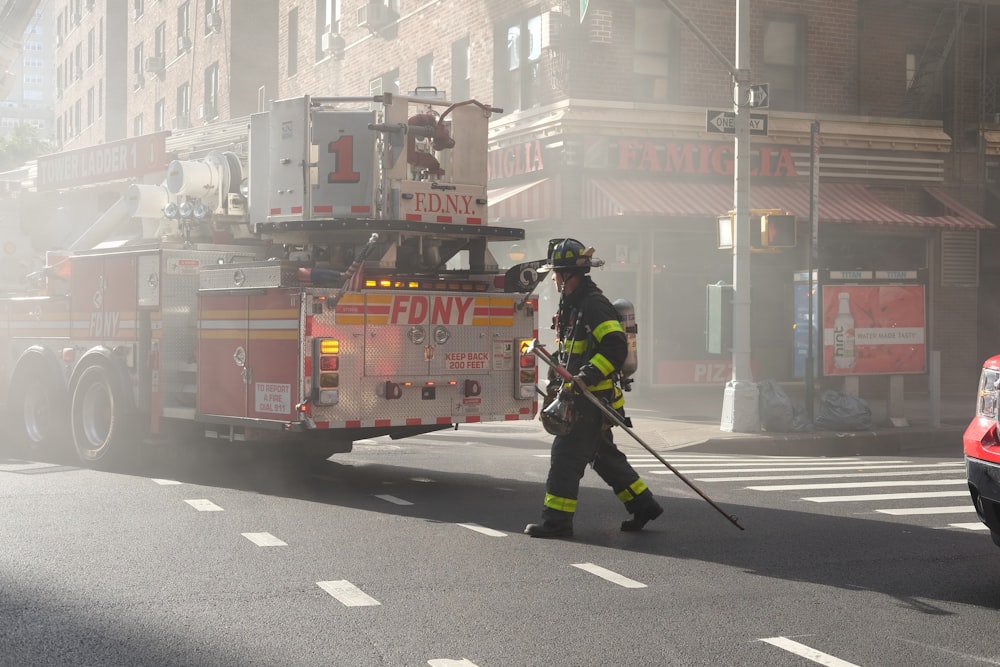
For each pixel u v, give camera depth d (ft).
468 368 32.09
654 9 66.59
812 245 51.39
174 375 34.06
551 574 20.79
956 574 21.21
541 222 67.77
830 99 71.10
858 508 29.12
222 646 16.01
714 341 51.72
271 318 29.89
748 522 26.76
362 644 16.17
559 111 64.08
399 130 31.68
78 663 15.24
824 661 15.71
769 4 69.41
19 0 70.18
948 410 61.31
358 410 29.99
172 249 34.19
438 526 25.66
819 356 51.60
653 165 65.21
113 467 35.94
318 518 26.50
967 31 75.05
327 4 97.76
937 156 73.36
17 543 23.02
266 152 33.53
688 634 16.94
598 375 24.08
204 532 24.45
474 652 15.85
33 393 39.99
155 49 140.36
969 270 74.33
